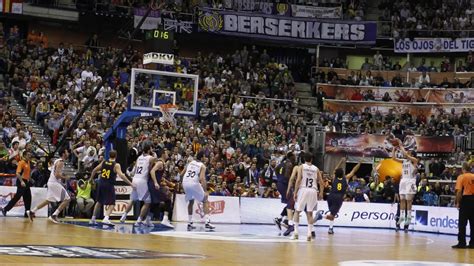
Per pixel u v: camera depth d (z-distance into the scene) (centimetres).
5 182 1980
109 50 3056
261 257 1003
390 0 3653
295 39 3428
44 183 1917
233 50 3606
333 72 3384
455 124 3059
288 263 928
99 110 2489
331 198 1817
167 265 816
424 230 2202
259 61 3462
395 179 2408
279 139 2808
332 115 3164
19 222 1562
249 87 3178
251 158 2605
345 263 976
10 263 754
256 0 3453
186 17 3288
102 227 1536
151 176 1662
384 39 3531
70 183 1961
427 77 3362
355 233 1906
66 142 2314
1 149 2145
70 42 3303
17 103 2623
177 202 2064
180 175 2011
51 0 3127
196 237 1378
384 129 3028
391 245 1465
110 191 1656
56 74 2744
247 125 2814
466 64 3394
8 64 2772
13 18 3142
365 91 3319
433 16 3553
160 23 3206
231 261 916
